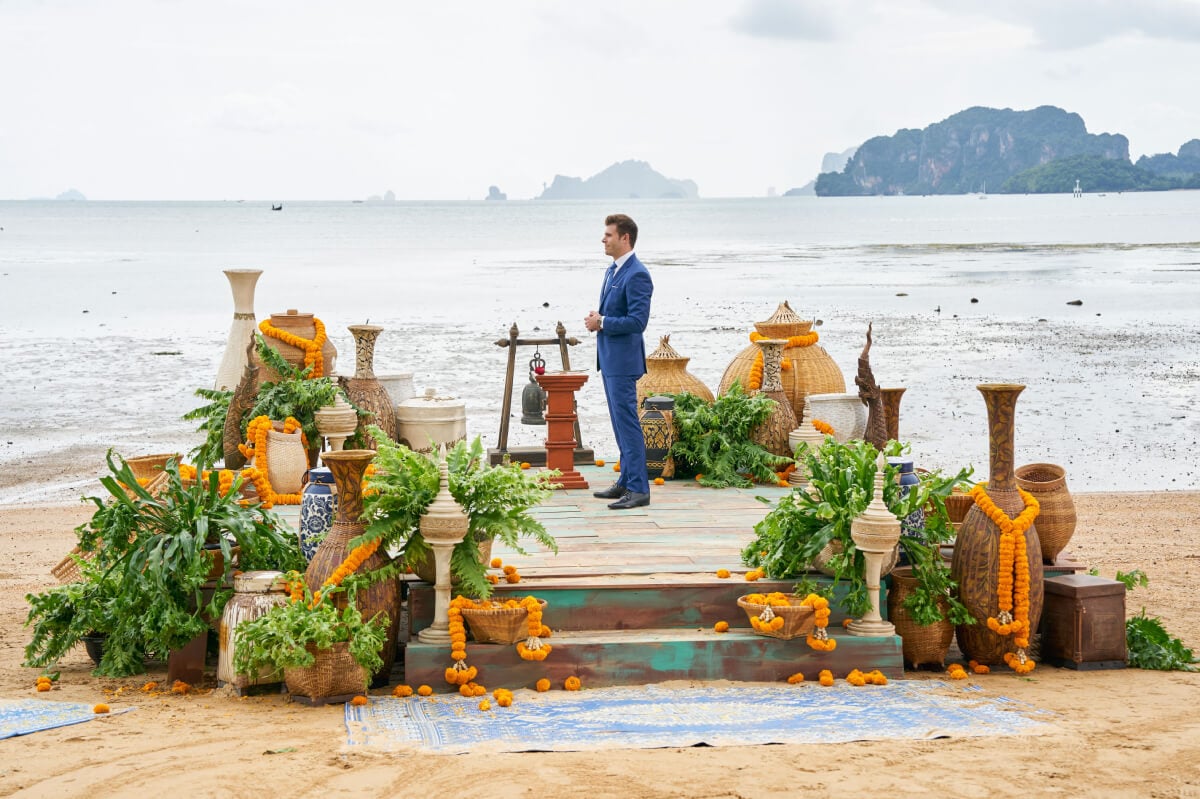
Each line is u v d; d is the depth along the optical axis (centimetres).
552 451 1070
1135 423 2012
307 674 664
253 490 942
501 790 521
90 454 1747
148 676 757
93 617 750
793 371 1151
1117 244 8931
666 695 670
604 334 966
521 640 691
